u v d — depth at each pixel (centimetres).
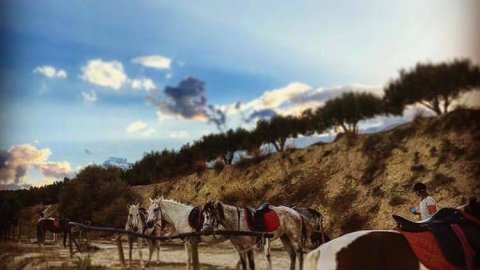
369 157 2322
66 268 1311
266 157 2791
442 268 500
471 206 546
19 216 2589
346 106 2806
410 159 2183
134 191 3091
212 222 1043
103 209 2755
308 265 525
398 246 512
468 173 1934
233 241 1092
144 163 3331
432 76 2472
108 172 3034
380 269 502
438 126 2248
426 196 879
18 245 1873
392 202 2003
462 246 508
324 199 2233
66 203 2838
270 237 1024
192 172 3150
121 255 1348
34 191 3016
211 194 2777
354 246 513
